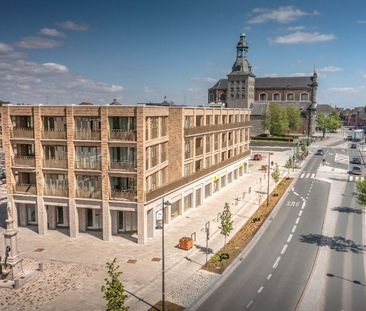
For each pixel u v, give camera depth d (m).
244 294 31.89
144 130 42.44
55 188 45.84
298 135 174.50
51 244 43.50
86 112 43.47
